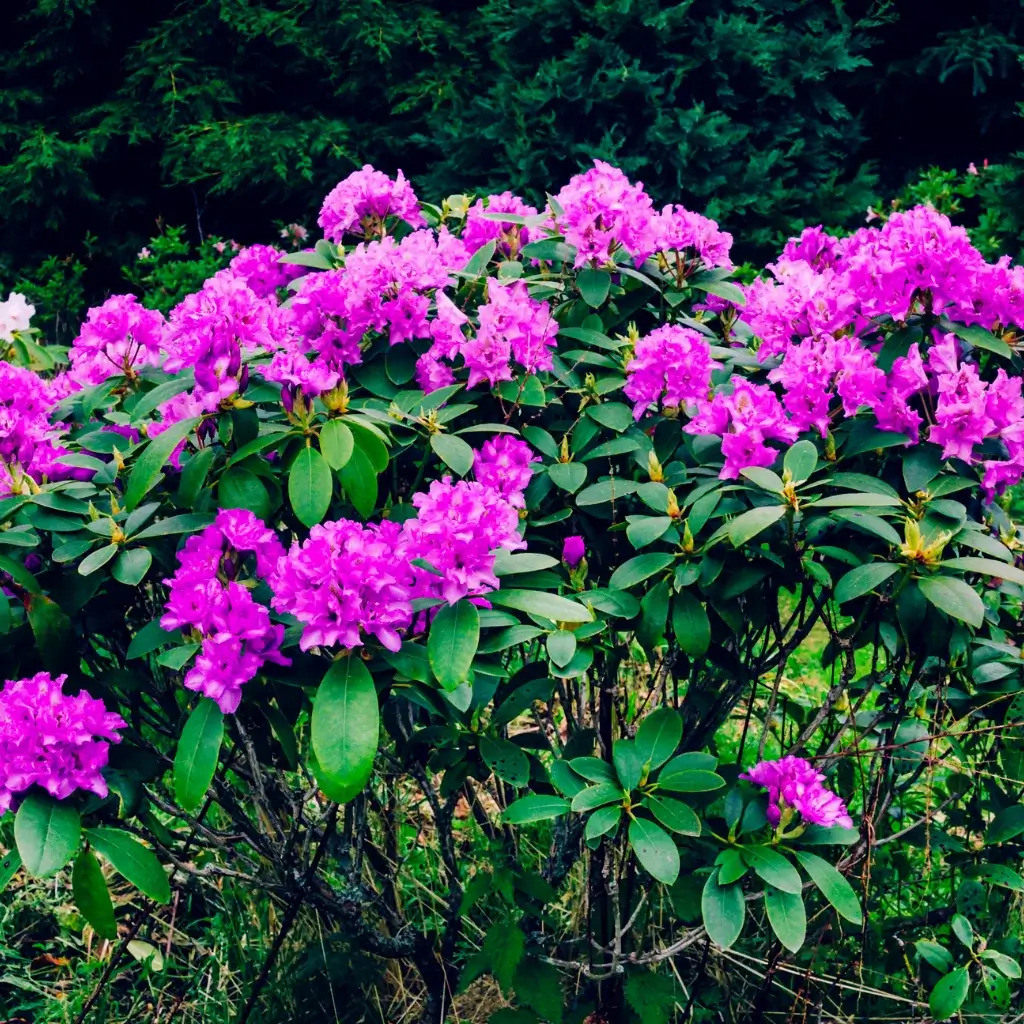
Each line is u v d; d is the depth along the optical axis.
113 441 2.05
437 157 7.67
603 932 2.27
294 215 8.28
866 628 2.16
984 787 2.50
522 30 6.65
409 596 1.67
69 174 7.95
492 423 2.17
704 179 6.40
